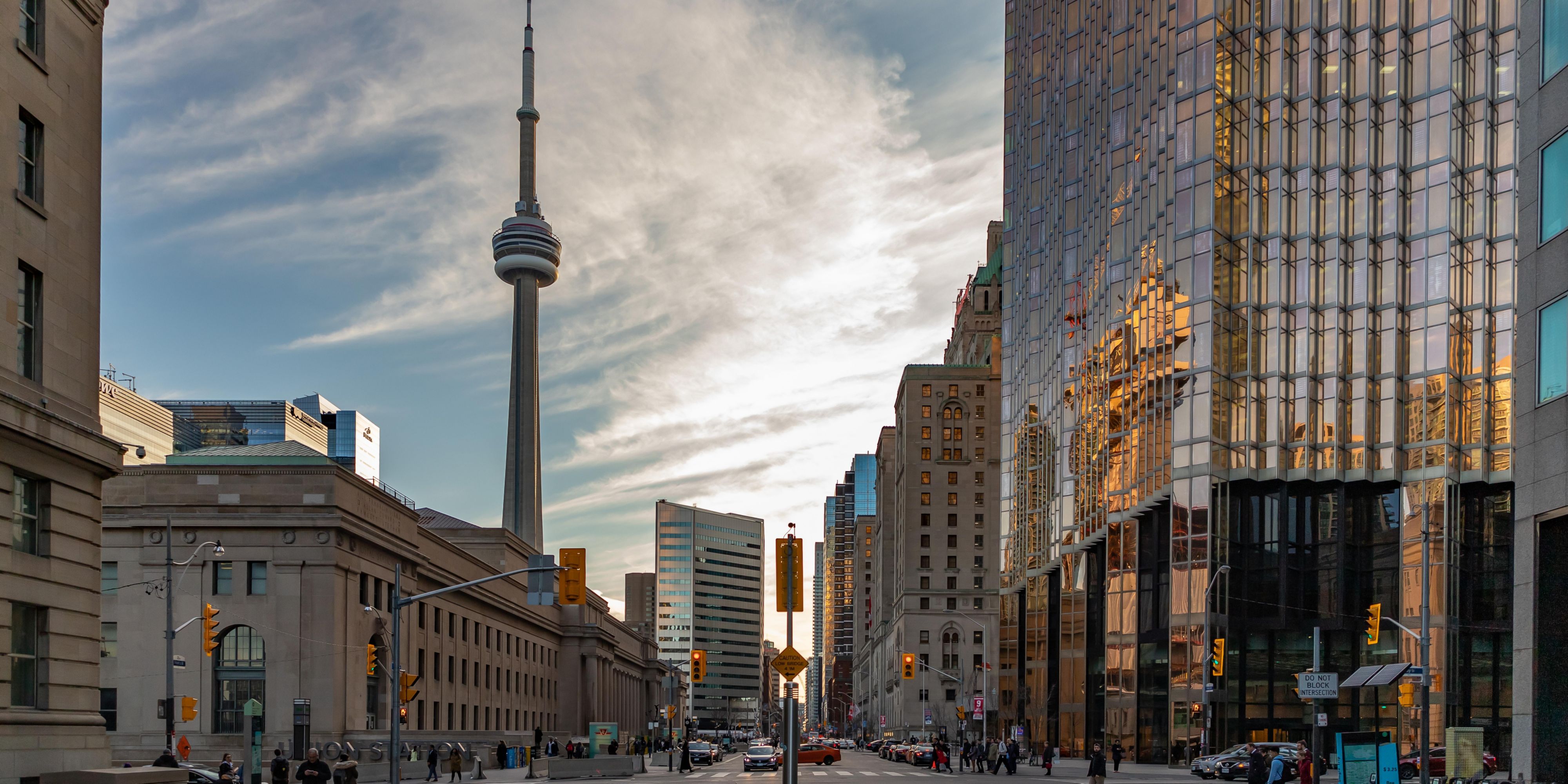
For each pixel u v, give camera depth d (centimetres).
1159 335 8194
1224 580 7525
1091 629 9544
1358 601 7638
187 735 6022
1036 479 11369
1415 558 7419
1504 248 7619
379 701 6950
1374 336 7694
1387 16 7962
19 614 2664
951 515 17112
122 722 6103
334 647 6194
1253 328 7762
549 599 3734
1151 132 8531
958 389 17400
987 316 18712
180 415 18450
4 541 2572
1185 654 7544
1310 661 7681
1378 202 7819
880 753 11712
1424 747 3922
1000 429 15575
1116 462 8738
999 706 12075
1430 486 7438
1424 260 7669
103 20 3122
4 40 2658
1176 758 7494
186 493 6294
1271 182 7881
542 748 10038
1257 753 3228
